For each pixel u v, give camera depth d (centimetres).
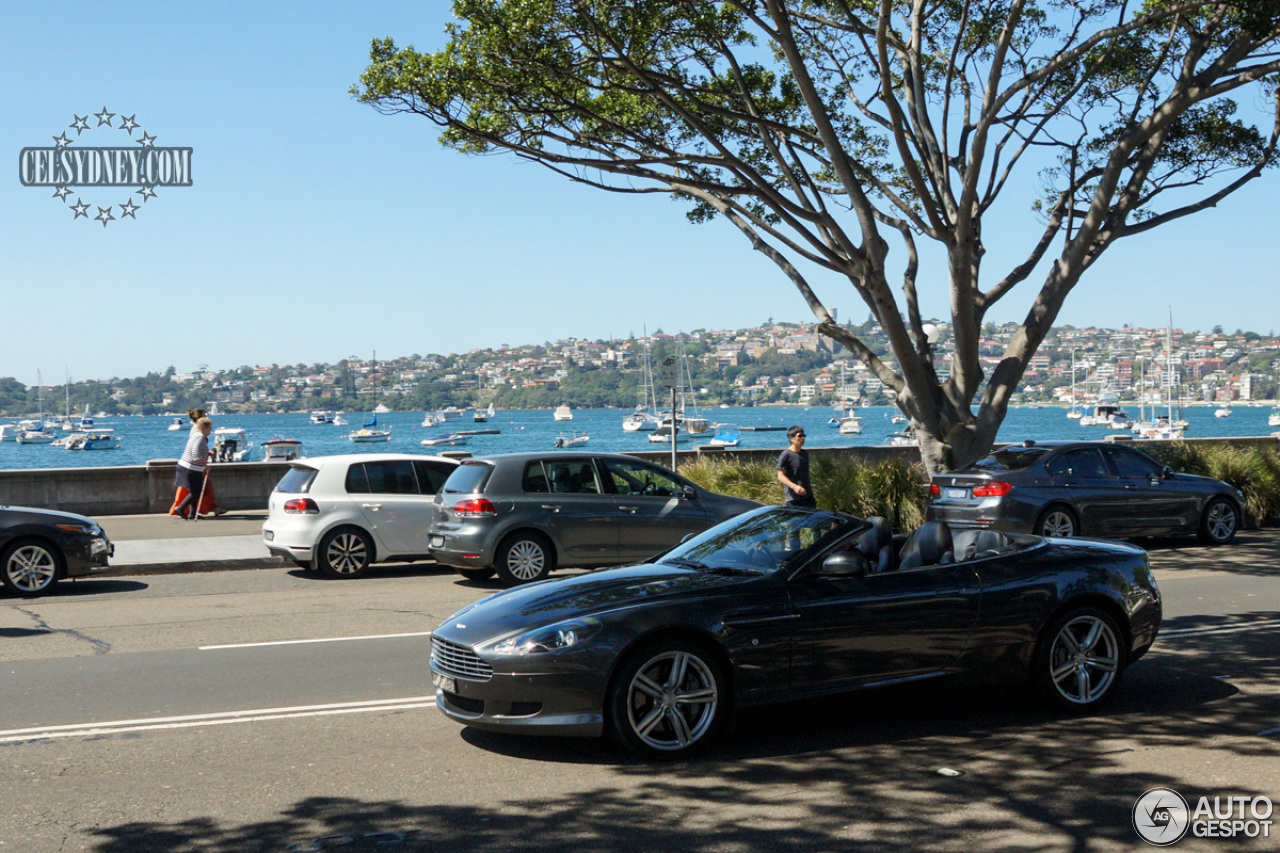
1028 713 725
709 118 1850
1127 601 733
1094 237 1748
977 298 1805
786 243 1733
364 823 526
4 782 591
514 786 581
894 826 516
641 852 486
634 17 1523
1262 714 714
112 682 832
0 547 1275
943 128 1802
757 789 572
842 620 656
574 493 1369
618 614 620
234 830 517
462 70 1591
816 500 1811
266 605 1215
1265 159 1866
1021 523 1551
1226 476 2022
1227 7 1544
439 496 1392
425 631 1048
